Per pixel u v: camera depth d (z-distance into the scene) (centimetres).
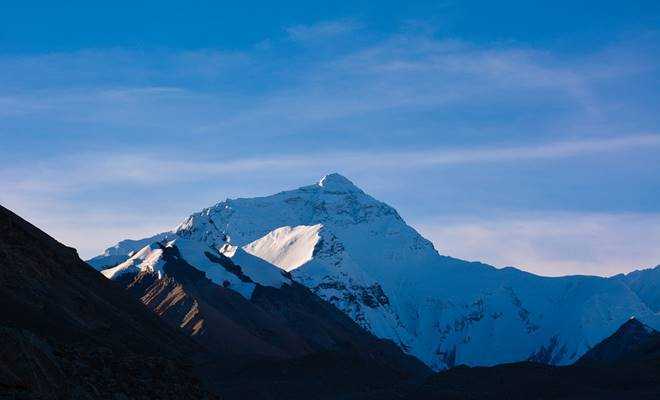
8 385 11362
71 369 12600
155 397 13388
